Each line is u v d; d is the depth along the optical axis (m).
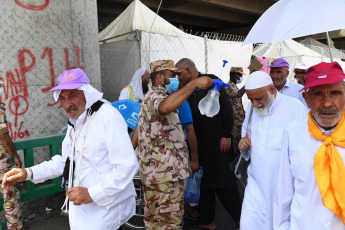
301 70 5.78
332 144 1.53
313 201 1.59
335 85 1.49
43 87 4.60
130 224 3.52
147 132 2.51
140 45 6.73
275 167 2.16
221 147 3.22
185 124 2.98
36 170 2.10
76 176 1.94
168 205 2.51
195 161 3.12
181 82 3.04
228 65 8.73
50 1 4.53
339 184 1.50
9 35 4.27
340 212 1.52
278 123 2.20
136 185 3.55
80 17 4.86
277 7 2.51
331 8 2.16
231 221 3.80
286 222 1.78
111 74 7.27
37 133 4.61
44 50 4.55
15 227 3.14
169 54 7.29
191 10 14.43
